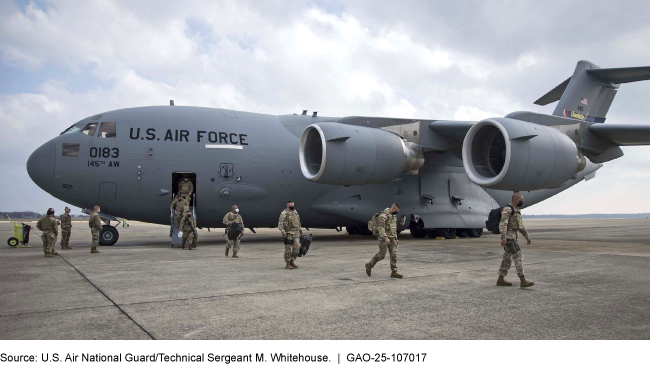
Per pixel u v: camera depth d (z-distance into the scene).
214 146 13.27
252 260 9.25
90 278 6.81
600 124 13.19
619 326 4.10
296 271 7.53
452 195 16.30
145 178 12.69
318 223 15.34
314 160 13.41
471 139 12.52
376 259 6.83
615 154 14.73
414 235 16.27
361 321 4.30
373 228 6.89
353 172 12.51
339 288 5.93
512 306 4.89
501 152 12.81
